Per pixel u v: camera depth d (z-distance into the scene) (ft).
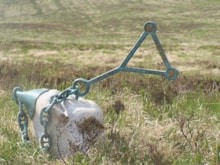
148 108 19.02
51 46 83.41
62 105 14.43
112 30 120.57
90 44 89.40
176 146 15.21
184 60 63.52
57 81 27.61
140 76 27.22
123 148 14.57
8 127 16.49
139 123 16.88
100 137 14.58
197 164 13.97
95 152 14.19
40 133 14.78
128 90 22.72
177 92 22.81
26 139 15.19
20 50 74.28
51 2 169.58
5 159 14.20
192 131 16.02
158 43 14.61
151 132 16.07
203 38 104.22
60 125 14.21
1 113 18.15
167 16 146.20
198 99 21.02
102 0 176.65
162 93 21.33
